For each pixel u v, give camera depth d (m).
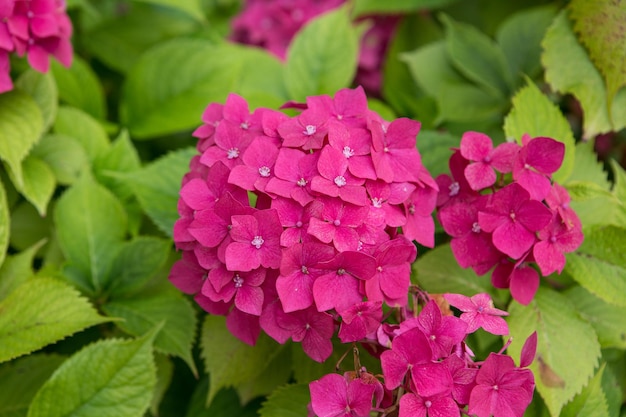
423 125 1.08
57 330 0.92
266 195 0.85
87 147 1.04
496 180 0.91
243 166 0.86
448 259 0.94
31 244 1.02
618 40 0.96
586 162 0.98
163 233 1.02
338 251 0.83
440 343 0.83
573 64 0.99
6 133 0.97
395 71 1.14
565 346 0.91
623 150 1.09
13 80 1.01
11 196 1.02
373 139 0.86
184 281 0.89
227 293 0.85
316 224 0.83
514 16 1.09
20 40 0.95
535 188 0.87
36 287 0.94
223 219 0.85
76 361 0.91
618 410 0.95
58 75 1.08
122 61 1.17
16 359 0.96
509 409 0.83
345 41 1.09
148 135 1.08
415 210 0.89
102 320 0.93
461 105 1.07
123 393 0.91
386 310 0.92
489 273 0.94
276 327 0.85
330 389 0.83
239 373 0.94
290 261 0.83
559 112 0.97
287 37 1.18
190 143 1.14
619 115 0.98
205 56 1.08
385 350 0.85
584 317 0.93
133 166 1.04
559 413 0.91
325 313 0.84
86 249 0.98
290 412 0.92
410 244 0.84
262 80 1.11
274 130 0.88
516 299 0.89
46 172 1.00
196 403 0.98
